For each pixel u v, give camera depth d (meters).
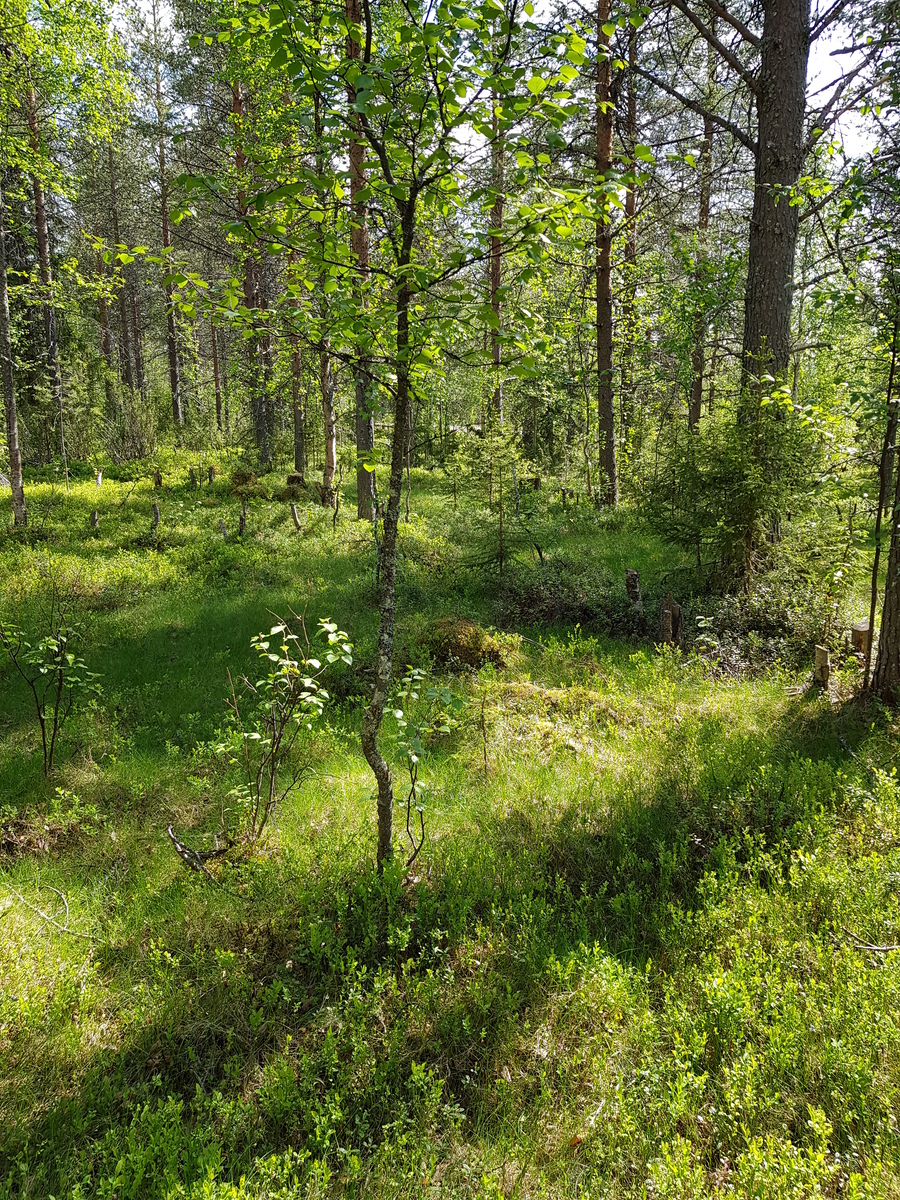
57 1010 3.43
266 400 25.17
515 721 6.52
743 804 4.72
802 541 8.62
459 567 11.98
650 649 8.52
